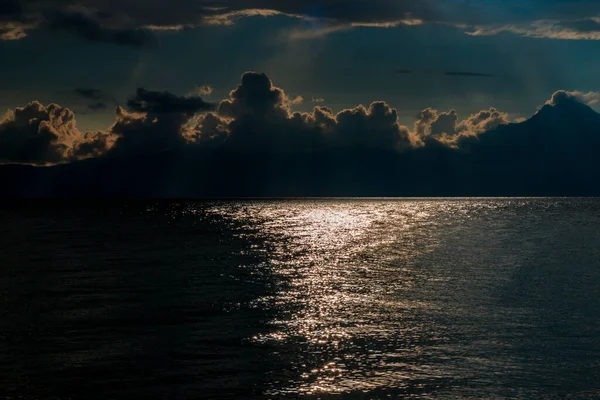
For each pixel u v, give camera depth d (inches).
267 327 1282.0
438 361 1029.8
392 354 1072.8
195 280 1975.9
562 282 1924.2
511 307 1486.2
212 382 935.0
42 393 887.1
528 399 858.1
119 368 998.4
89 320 1349.7
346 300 1595.7
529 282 1924.2
